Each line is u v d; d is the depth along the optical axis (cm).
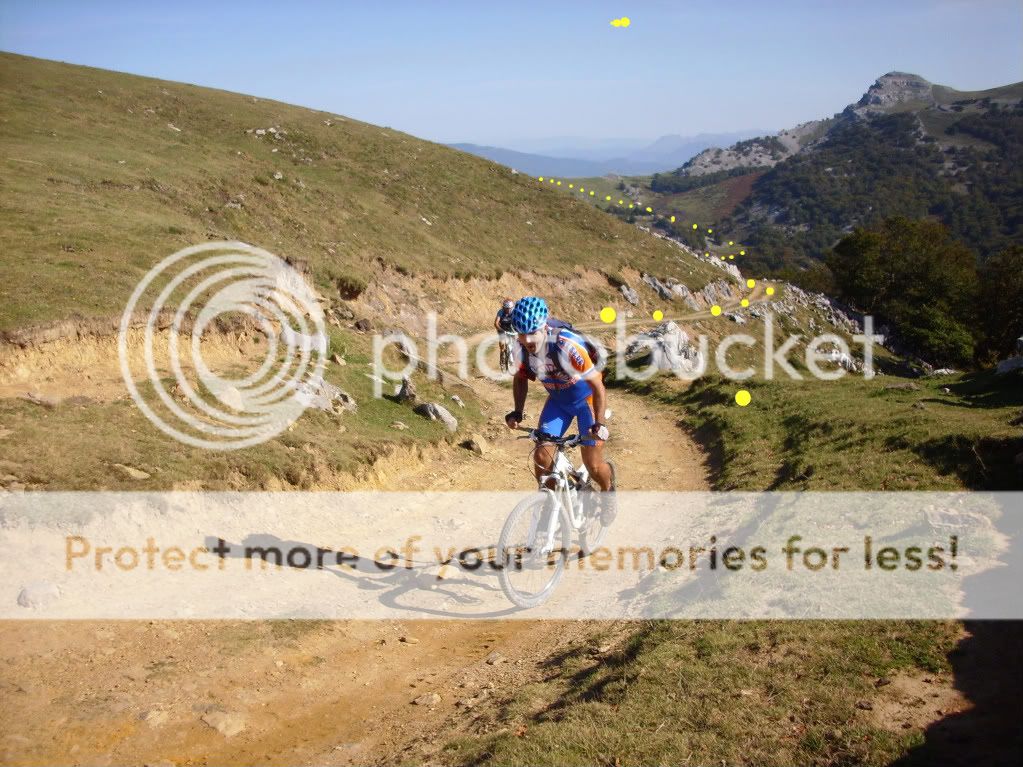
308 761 501
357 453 1342
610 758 435
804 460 1177
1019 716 403
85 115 4381
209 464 1072
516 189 7425
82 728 507
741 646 556
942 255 9281
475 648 693
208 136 5403
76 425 1057
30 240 1708
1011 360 1650
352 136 6725
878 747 400
